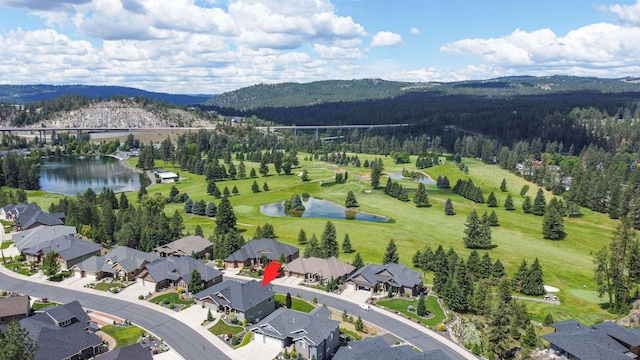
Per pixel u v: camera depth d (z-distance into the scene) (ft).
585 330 250.57
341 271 336.29
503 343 238.07
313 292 317.01
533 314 299.58
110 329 254.06
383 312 287.28
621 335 246.47
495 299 307.37
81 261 353.51
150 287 313.94
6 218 485.97
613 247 314.96
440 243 462.60
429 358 206.59
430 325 271.28
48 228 404.57
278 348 237.86
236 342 241.55
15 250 386.52
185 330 255.09
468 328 261.03
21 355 167.53
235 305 267.59
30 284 318.45
